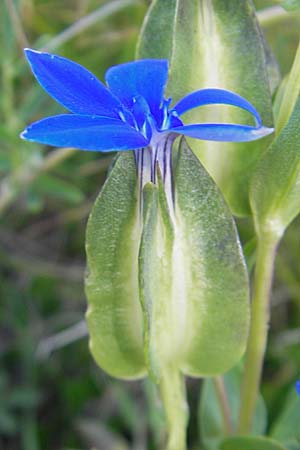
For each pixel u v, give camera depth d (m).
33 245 0.16
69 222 0.16
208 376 0.09
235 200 0.09
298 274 0.14
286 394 0.13
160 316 0.09
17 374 0.15
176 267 0.08
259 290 0.09
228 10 0.08
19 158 0.14
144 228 0.08
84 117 0.07
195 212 0.08
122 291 0.09
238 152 0.09
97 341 0.09
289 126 0.09
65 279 0.16
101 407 0.15
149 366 0.09
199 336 0.09
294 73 0.09
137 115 0.08
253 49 0.09
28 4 0.15
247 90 0.09
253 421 0.11
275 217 0.09
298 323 0.14
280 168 0.09
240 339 0.09
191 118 0.09
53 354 0.15
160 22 0.09
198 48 0.09
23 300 0.15
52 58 0.07
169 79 0.09
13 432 0.14
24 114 0.14
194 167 0.08
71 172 0.15
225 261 0.08
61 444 0.15
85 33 0.15
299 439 0.11
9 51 0.14
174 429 0.09
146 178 0.08
